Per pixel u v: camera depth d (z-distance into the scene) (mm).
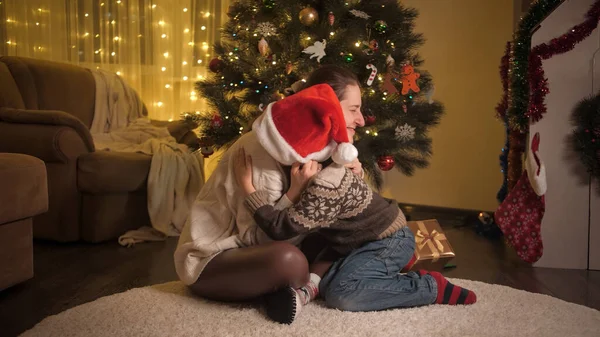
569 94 2141
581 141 2111
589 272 2135
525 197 2236
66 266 2150
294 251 1376
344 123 1317
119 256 2338
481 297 1654
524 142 2494
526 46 2219
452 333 1336
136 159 2738
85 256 2328
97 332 1325
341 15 2648
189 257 1514
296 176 1357
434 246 1979
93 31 3734
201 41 3791
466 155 3498
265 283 1395
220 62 2826
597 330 1383
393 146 2680
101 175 2527
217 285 1471
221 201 1521
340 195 1374
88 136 2611
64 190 2545
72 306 1648
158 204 2762
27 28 3652
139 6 3773
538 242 2209
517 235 2246
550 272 2139
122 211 2697
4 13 3623
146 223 2869
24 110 2602
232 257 1427
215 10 3746
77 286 1867
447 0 3535
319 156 1343
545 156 2174
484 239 2859
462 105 3506
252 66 2695
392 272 1558
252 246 1430
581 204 2168
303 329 1334
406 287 1516
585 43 2119
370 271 1508
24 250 1854
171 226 2842
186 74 3795
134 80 3775
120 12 3734
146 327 1354
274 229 1361
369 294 1478
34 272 2051
